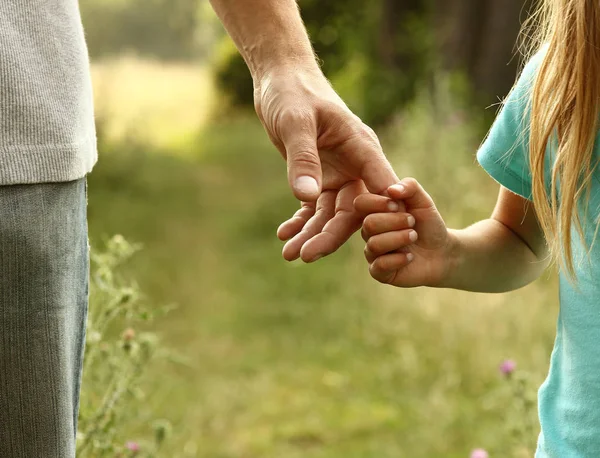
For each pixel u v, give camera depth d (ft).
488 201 17.78
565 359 4.67
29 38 4.23
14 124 4.09
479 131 24.62
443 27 30.81
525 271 5.49
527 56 5.51
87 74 4.66
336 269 19.35
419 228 4.97
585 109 4.35
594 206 4.42
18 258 4.16
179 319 17.19
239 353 15.39
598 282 4.41
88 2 73.82
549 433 4.67
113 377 6.92
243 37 5.55
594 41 4.35
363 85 33.96
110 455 6.80
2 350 4.23
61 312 4.36
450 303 14.62
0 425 4.31
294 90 5.15
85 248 4.70
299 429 12.44
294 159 4.85
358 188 5.12
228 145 43.60
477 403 12.60
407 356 14.03
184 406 12.79
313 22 45.24
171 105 63.77
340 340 15.70
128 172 31.60
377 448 11.82
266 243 23.16
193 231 24.88
